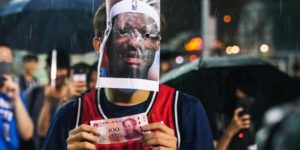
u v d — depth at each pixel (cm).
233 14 1395
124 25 273
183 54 1180
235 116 513
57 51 659
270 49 1393
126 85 272
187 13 1317
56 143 285
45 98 594
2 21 848
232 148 513
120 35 272
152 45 274
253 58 628
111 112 277
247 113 514
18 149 554
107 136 275
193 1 1310
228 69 598
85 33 839
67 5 838
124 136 275
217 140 561
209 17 1095
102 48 274
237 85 566
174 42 1340
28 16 842
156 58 274
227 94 575
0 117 546
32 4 843
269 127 337
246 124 512
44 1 845
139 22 273
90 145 270
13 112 549
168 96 280
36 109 588
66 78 632
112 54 273
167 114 278
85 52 837
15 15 845
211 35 1088
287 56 1425
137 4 274
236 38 1386
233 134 512
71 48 832
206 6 1094
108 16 275
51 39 841
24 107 555
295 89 632
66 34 834
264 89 632
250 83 568
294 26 1490
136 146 274
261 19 1459
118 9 273
